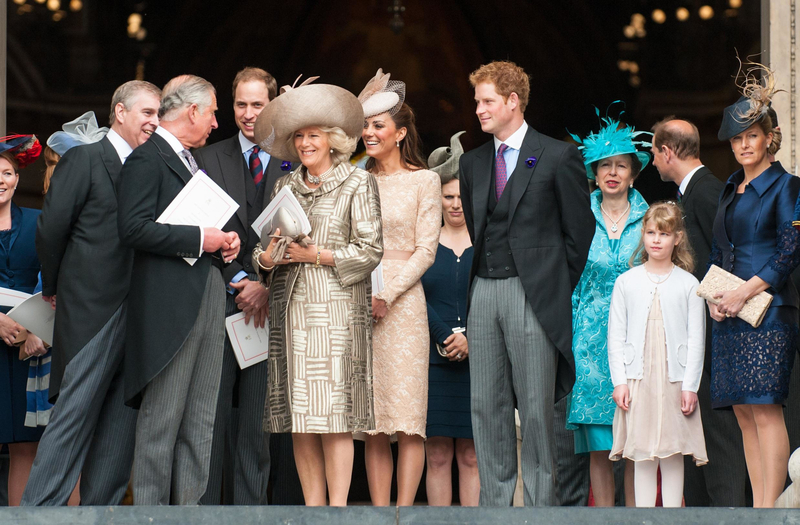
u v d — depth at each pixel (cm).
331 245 1870
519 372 1942
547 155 1975
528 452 1930
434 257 2212
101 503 1959
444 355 2339
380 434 2183
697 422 2036
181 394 1827
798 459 1716
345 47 5675
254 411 2184
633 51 4950
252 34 5472
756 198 2009
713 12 4631
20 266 2330
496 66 2022
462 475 2406
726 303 1958
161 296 1806
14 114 4431
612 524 1614
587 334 2280
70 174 1938
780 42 2750
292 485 2372
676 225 2089
